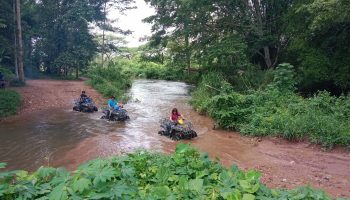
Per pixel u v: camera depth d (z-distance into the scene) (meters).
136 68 61.88
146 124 15.12
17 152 10.49
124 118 16.11
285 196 4.10
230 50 20.47
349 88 17.59
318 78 17.73
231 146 11.36
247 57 23.34
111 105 16.56
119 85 31.62
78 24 41.53
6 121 15.62
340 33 17.05
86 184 3.26
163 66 57.62
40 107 19.56
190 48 26.70
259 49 24.45
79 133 13.18
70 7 41.78
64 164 9.25
